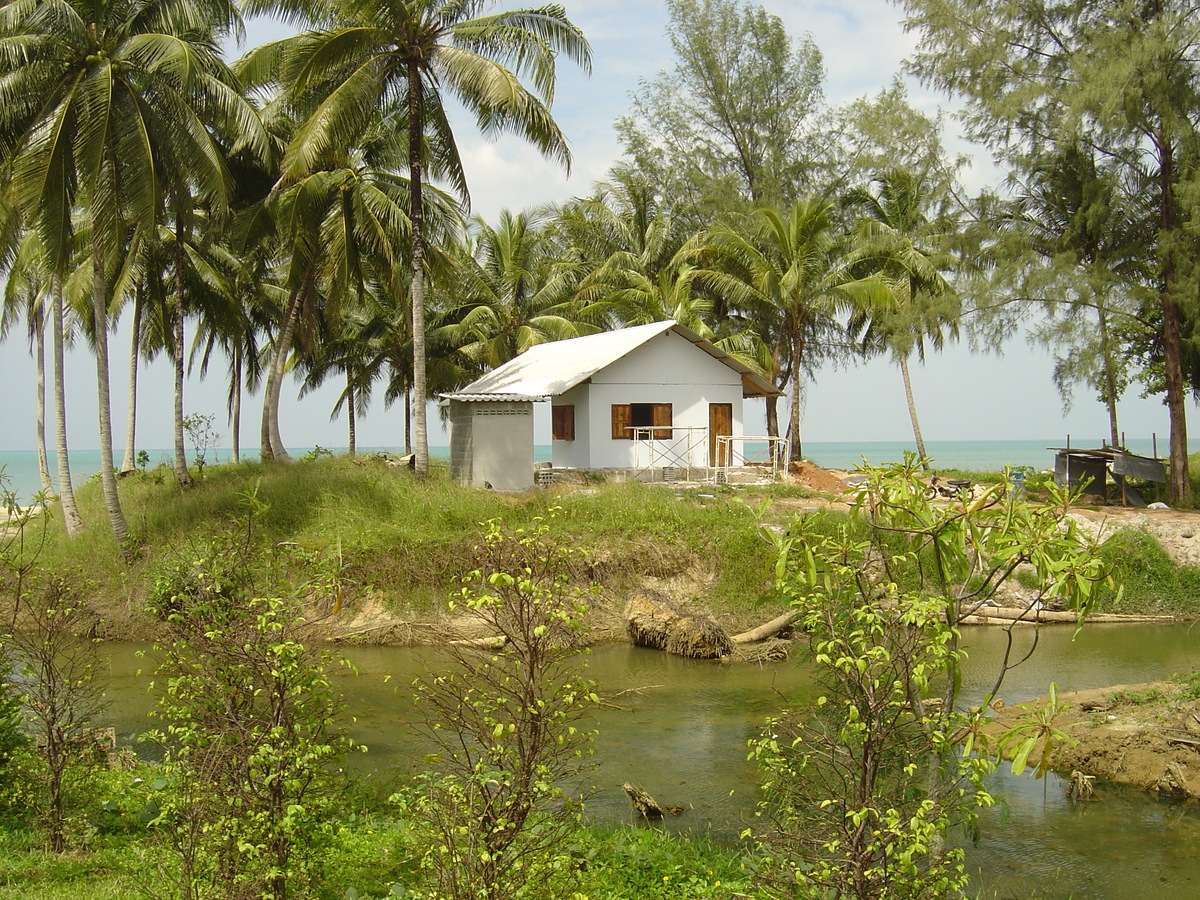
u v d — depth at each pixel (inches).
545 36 861.8
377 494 864.3
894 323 1221.1
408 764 437.1
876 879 206.8
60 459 909.2
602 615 762.2
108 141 764.6
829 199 1614.2
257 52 946.1
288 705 252.5
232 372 1524.4
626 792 423.8
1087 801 416.2
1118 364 1381.6
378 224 1012.5
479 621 736.3
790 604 234.5
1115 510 1044.5
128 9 794.2
